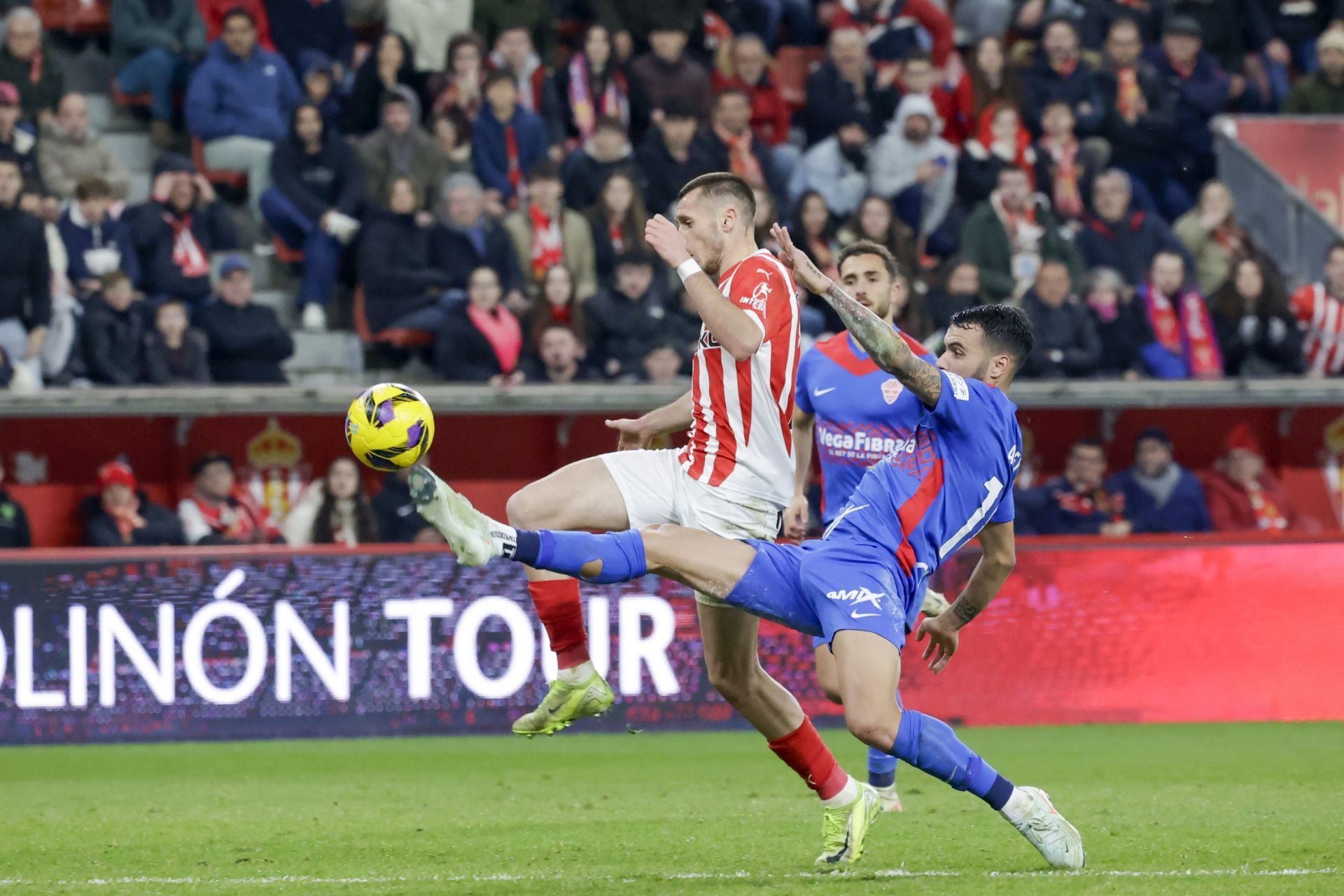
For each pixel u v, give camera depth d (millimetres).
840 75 48719
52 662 34281
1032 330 18641
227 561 34938
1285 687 37406
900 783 28047
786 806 24953
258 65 46875
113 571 34562
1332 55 51500
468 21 47938
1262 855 19172
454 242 44062
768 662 36375
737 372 18297
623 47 48750
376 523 42062
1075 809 23984
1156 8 53531
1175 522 43906
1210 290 47281
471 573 35656
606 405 41812
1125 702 37125
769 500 18719
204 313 42562
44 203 42469
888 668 16891
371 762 31594
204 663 34750
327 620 35188
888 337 16953
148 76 48281
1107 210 47719
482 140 45969
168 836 22047
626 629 36000
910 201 47562
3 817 24266
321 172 45312
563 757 32375
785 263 18906
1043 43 50281
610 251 44375
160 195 43812
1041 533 43312
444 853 20250
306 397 41281
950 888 16594
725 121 47281
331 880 17969
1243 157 48562
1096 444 43438
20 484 42406
